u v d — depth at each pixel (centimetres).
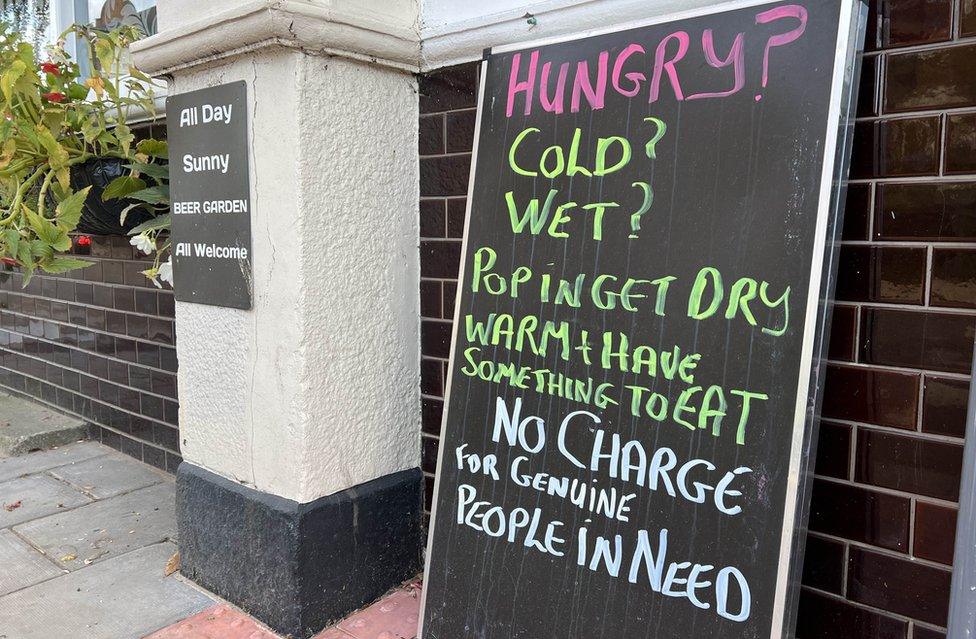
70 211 286
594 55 190
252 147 231
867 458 182
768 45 163
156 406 384
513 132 205
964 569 134
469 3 238
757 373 161
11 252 283
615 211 184
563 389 191
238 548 252
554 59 198
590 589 183
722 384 166
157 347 376
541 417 195
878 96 174
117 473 385
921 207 170
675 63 177
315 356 232
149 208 312
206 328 258
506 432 202
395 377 261
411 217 260
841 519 187
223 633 241
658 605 172
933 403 171
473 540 206
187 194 255
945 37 165
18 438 414
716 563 164
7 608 256
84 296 423
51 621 248
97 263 407
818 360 161
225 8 237
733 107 168
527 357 198
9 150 285
